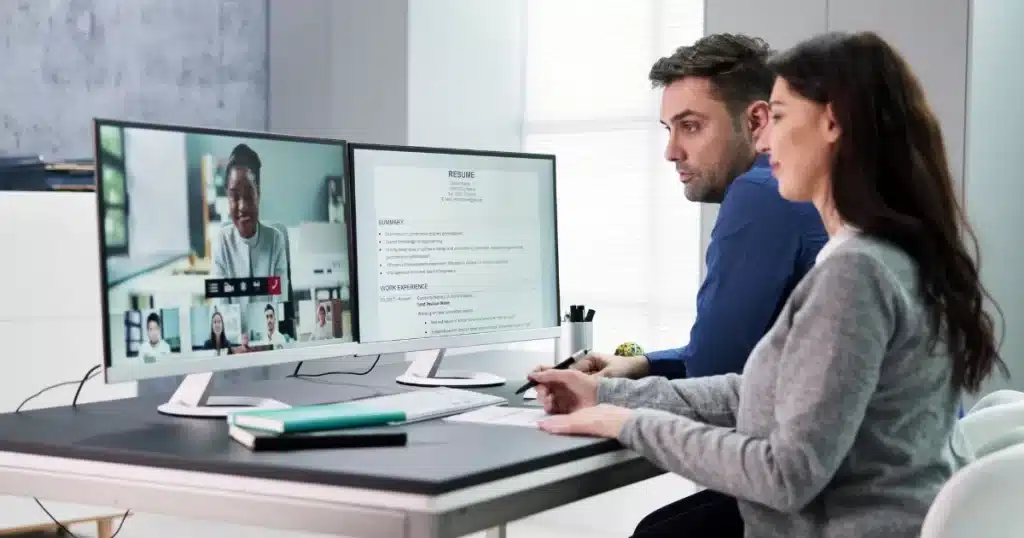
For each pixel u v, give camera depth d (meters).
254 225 2.13
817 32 3.40
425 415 2.07
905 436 1.58
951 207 1.63
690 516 2.12
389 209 2.38
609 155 4.68
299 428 1.80
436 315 2.46
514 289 2.61
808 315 1.57
